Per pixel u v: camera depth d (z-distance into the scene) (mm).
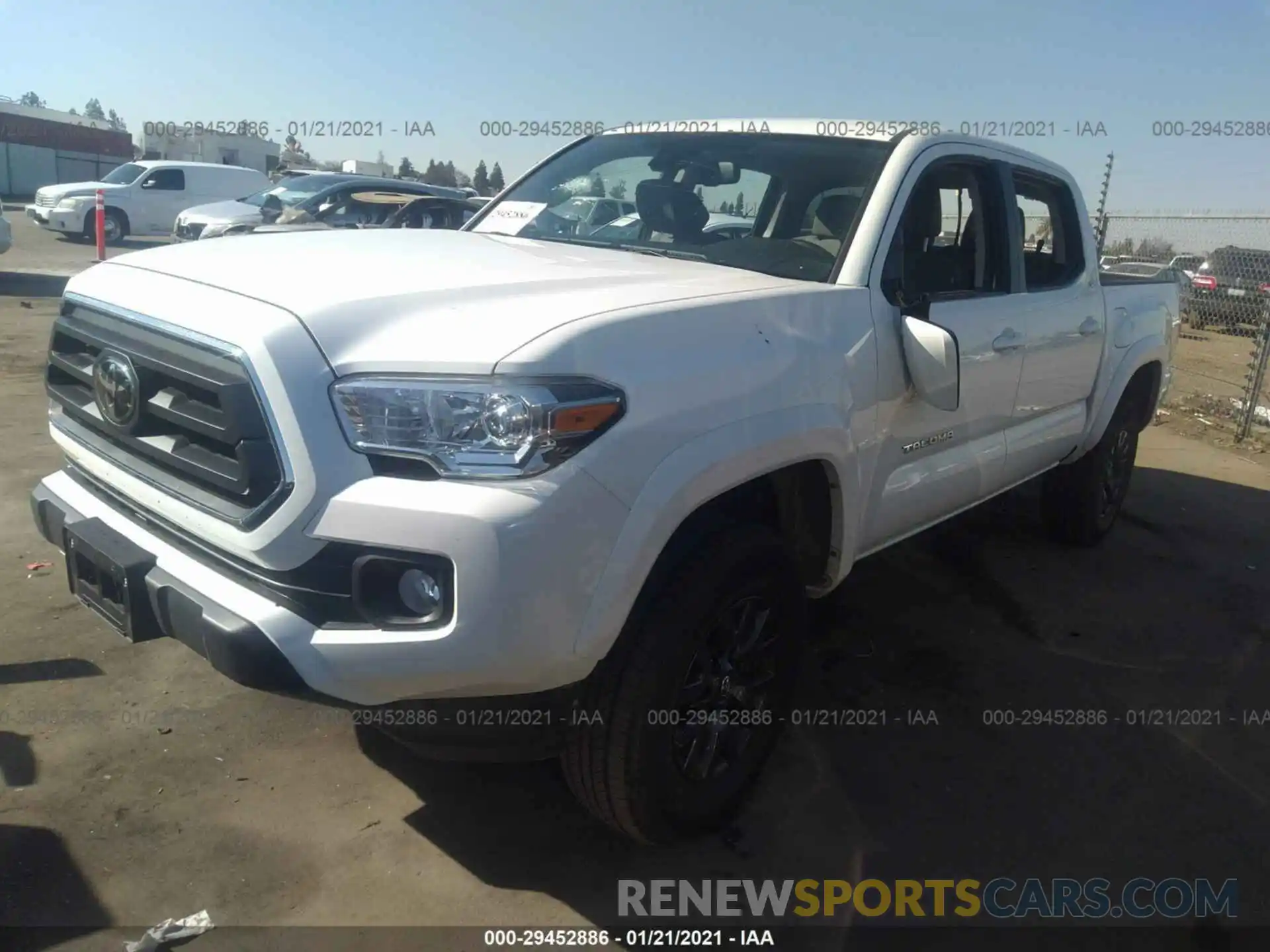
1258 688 3922
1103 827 2984
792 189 3408
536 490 2043
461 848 2697
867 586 4691
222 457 2217
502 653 2039
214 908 2408
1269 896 2725
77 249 19078
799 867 2727
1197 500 6578
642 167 3811
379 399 2068
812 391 2701
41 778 2818
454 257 2850
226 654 2125
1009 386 3832
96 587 2531
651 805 2518
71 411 2736
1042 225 4375
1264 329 8656
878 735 3398
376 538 2027
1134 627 4438
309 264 2598
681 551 2484
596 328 2205
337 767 2990
